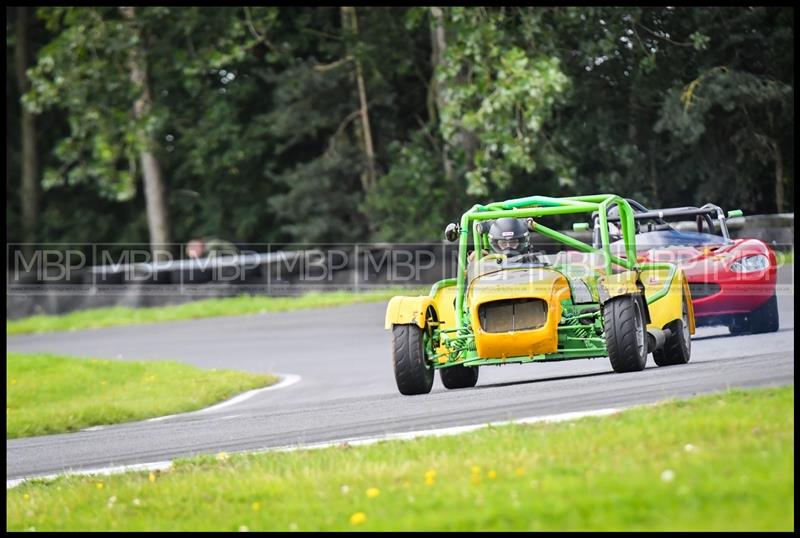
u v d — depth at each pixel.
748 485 16.86
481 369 42.94
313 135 104.06
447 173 91.94
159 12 95.75
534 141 79.44
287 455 25.06
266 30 98.00
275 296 79.25
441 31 90.12
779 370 28.95
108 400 44.28
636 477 17.88
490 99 78.25
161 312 78.62
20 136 134.25
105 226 126.12
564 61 83.00
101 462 29.59
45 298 81.69
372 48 99.44
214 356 57.06
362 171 102.56
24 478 28.31
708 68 81.75
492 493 18.28
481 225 33.81
